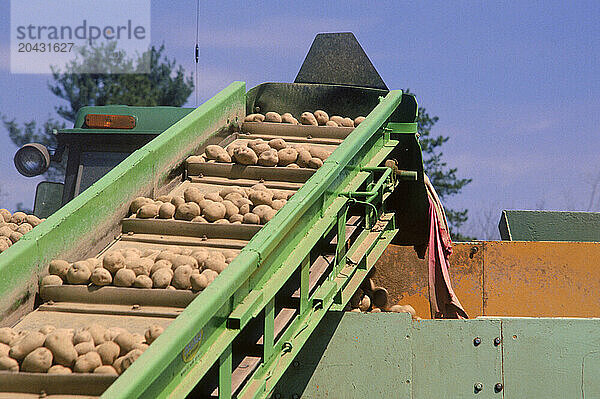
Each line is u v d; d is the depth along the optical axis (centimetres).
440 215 1109
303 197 745
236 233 777
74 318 682
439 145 3334
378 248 959
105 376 575
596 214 1370
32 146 1090
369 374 845
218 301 605
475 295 1265
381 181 908
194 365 600
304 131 997
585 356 859
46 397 574
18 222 880
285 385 848
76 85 4000
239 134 1012
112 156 1133
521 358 855
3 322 677
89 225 776
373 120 918
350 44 1109
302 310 759
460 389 848
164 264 706
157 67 4172
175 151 898
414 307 1234
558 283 1255
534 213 1383
